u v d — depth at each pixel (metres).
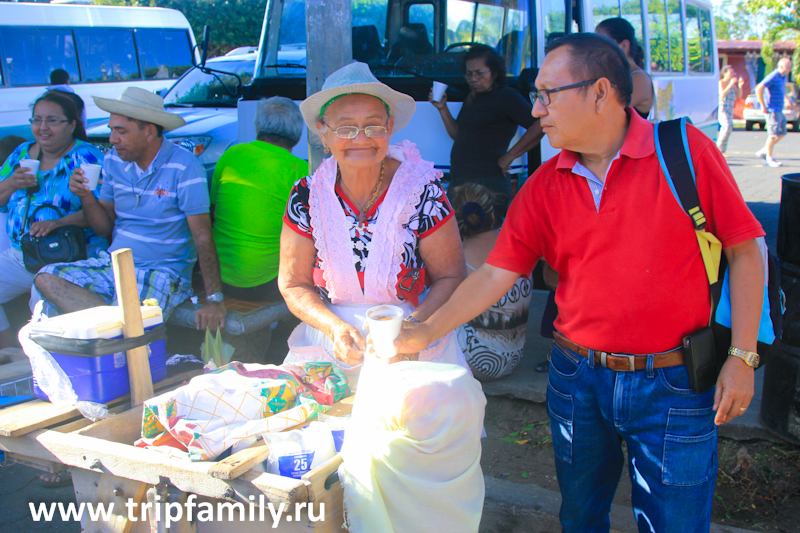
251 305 3.82
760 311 1.68
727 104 14.45
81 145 4.23
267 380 2.13
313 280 2.48
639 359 1.77
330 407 2.17
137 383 2.27
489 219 3.14
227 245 3.83
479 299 2.05
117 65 10.86
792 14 23.95
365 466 1.73
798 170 12.83
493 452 3.23
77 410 2.20
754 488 2.87
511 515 2.70
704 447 1.78
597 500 2.08
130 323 2.23
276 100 3.92
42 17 9.73
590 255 1.78
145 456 1.85
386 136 2.25
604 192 1.74
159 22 11.58
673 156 1.68
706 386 1.73
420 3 4.75
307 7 3.25
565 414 1.96
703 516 1.83
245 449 1.84
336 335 2.21
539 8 4.89
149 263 3.66
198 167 3.61
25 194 4.14
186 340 4.08
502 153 4.34
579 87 1.69
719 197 1.67
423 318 2.23
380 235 2.32
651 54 6.94
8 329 4.25
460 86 4.70
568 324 1.91
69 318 2.24
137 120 3.45
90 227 4.12
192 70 7.55
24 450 2.08
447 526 1.74
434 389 1.68
